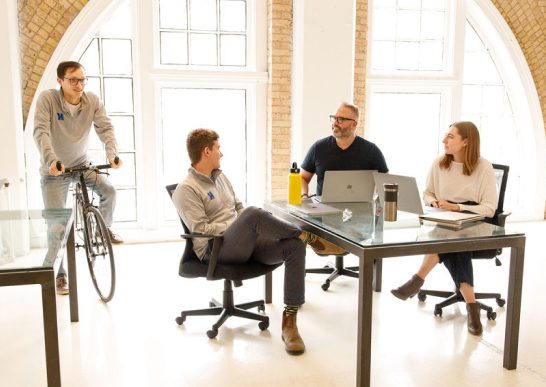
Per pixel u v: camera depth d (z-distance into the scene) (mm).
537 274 4250
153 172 5375
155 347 2846
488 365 2656
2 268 1894
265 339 2951
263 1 5426
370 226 2576
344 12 5312
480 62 6484
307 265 4469
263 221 2648
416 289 3137
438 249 2320
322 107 5387
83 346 2857
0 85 4453
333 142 3738
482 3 6055
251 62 5570
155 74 5230
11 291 3754
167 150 5559
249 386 2432
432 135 6340
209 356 2738
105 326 3135
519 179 6816
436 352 2799
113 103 5359
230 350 2809
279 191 5648
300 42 5273
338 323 3188
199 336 2992
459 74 6148
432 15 6160
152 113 5289
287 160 5617
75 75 3559
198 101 5555
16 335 3021
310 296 3674
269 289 3525
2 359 2723
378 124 6184
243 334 3020
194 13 5430
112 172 5457
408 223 2656
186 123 5566
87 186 3736
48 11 4797
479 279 4117
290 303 2764
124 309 3422
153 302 3559
